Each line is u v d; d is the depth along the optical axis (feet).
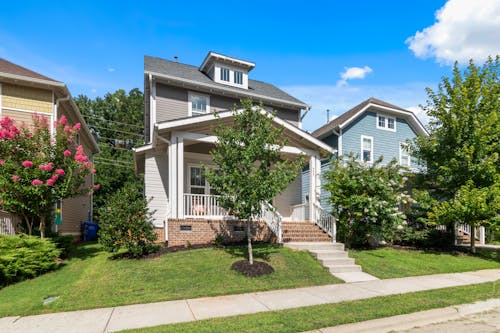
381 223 35.76
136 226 27.43
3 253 22.31
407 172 42.11
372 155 57.57
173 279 22.13
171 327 14.23
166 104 47.03
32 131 34.40
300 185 49.06
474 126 36.55
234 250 29.63
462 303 18.35
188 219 32.53
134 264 25.71
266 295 19.80
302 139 39.70
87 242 46.83
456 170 37.42
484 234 53.93
